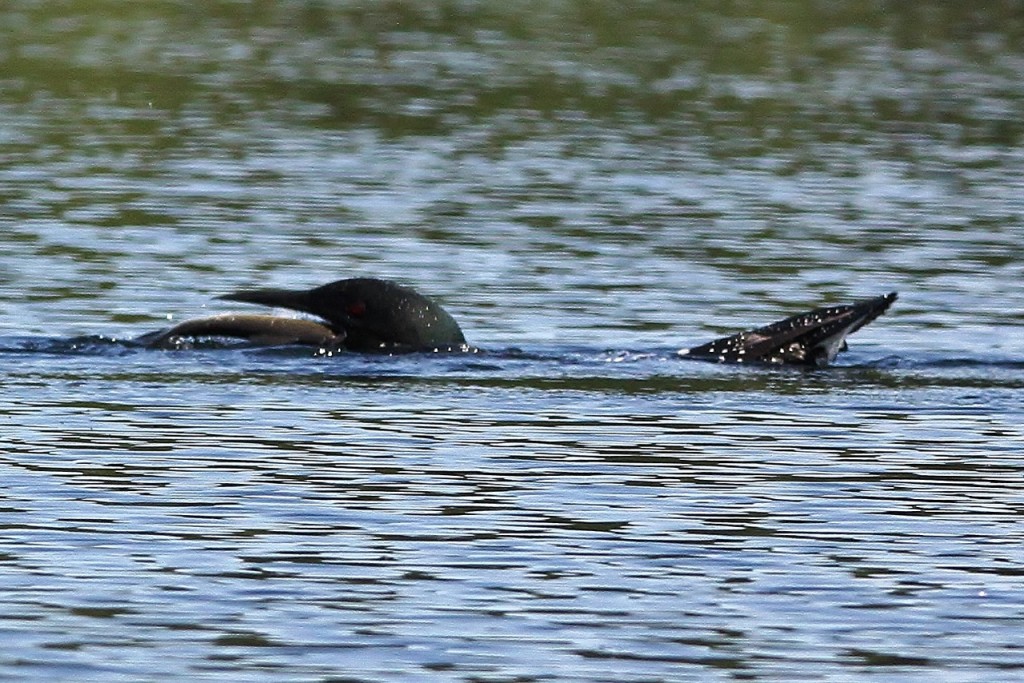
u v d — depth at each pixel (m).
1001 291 53.28
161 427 36.31
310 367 42.06
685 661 24.56
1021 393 40.88
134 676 23.62
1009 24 114.44
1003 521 30.98
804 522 30.78
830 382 41.72
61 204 63.47
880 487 32.97
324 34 105.12
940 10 118.12
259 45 101.00
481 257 56.78
